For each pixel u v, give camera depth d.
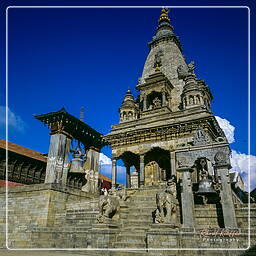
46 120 31.70
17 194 25.12
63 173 29.92
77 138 34.41
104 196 18.03
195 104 33.41
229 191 15.45
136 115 40.31
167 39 46.06
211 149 17.19
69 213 22.66
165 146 31.06
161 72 38.09
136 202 21.02
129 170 37.25
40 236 18.98
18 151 35.91
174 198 16.22
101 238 15.53
